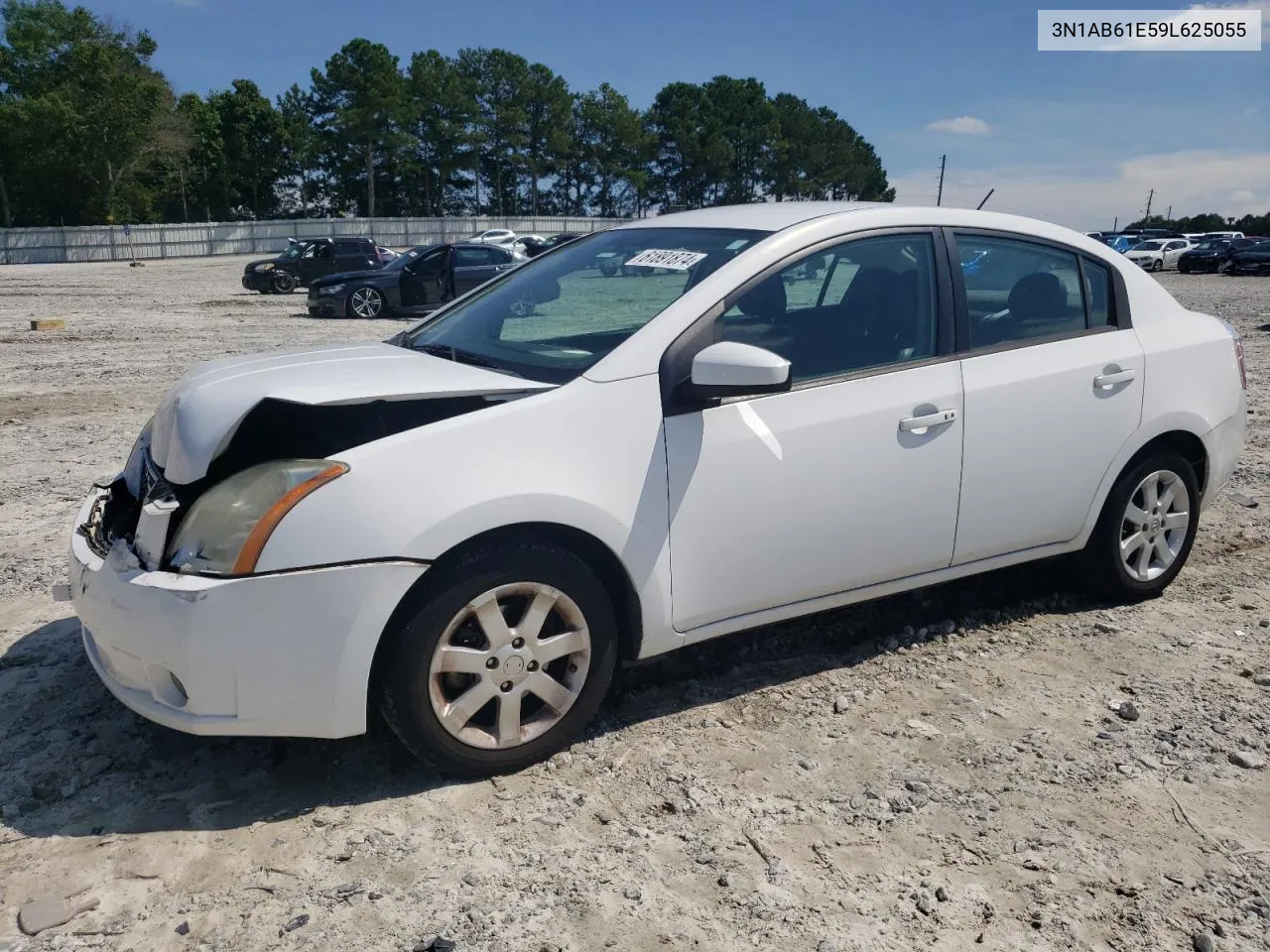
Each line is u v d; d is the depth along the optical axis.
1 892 2.58
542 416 3.02
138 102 79.12
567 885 2.61
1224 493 6.33
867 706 3.57
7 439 8.18
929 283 3.76
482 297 4.13
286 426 3.21
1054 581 4.75
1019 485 3.91
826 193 136.75
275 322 19.02
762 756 3.24
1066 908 2.54
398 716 2.90
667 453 3.18
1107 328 4.21
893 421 3.56
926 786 3.06
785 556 3.44
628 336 3.28
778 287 3.46
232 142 97.44
